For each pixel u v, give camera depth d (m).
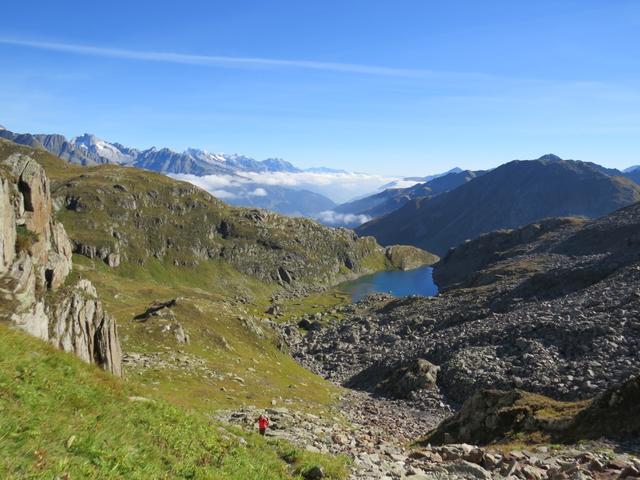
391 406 88.38
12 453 11.67
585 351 87.12
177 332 90.25
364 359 131.38
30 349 20.45
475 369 94.44
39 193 50.47
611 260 155.38
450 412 83.06
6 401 14.69
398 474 24.27
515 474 25.59
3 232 40.28
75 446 13.48
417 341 133.50
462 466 26.00
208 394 61.41
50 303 44.66
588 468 25.84
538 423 38.50
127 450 14.70
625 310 98.19
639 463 25.19
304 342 164.50
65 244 54.38
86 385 19.70
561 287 151.38
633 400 33.50
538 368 85.81
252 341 112.62
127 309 115.00
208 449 19.44
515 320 118.31
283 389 81.06
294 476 20.77
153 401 22.80
